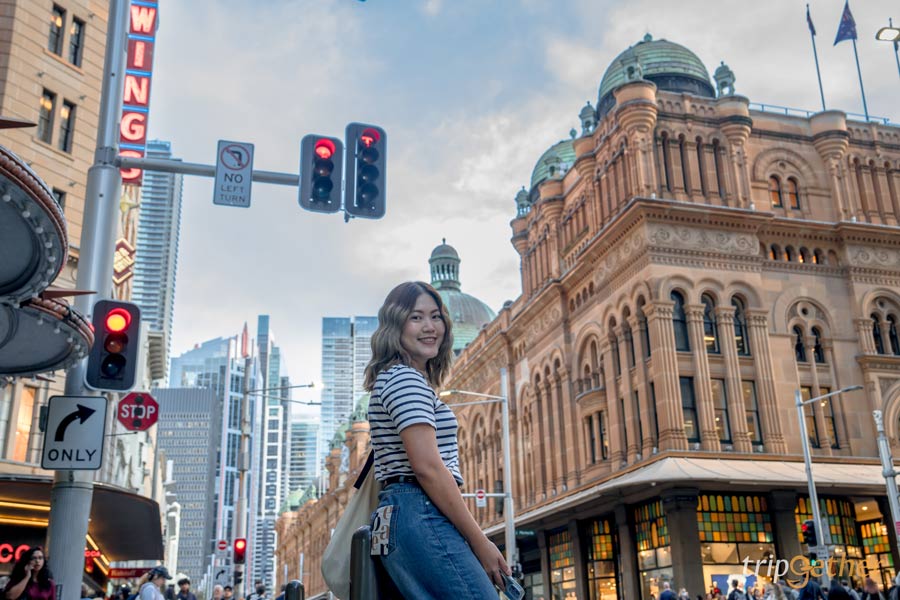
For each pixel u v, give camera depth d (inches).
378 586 104.1
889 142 1913.1
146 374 2721.5
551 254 2080.5
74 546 463.8
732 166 1737.2
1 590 408.2
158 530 1726.1
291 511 6717.5
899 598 801.6
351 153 577.9
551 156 2389.3
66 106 1400.1
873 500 1603.1
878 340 1752.0
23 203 387.9
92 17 1460.4
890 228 1784.0
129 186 1993.1
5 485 1120.2
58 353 521.7
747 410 1598.2
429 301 127.5
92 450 466.9
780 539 1462.8
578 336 1881.2
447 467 110.1
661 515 1507.1
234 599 1334.9
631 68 1772.9
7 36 1307.8
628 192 1712.6
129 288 2090.3
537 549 2010.3
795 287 1712.6
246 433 1439.5
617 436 1662.2
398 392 109.1
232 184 548.4
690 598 1374.3
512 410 2204.7
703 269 1631.4
